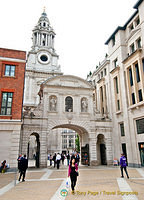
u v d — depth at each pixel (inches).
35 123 1008.9
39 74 2106.3
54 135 2176.4
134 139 948.6
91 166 1014.4
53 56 2338.8
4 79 826.8
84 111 1143.0
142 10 968.3
